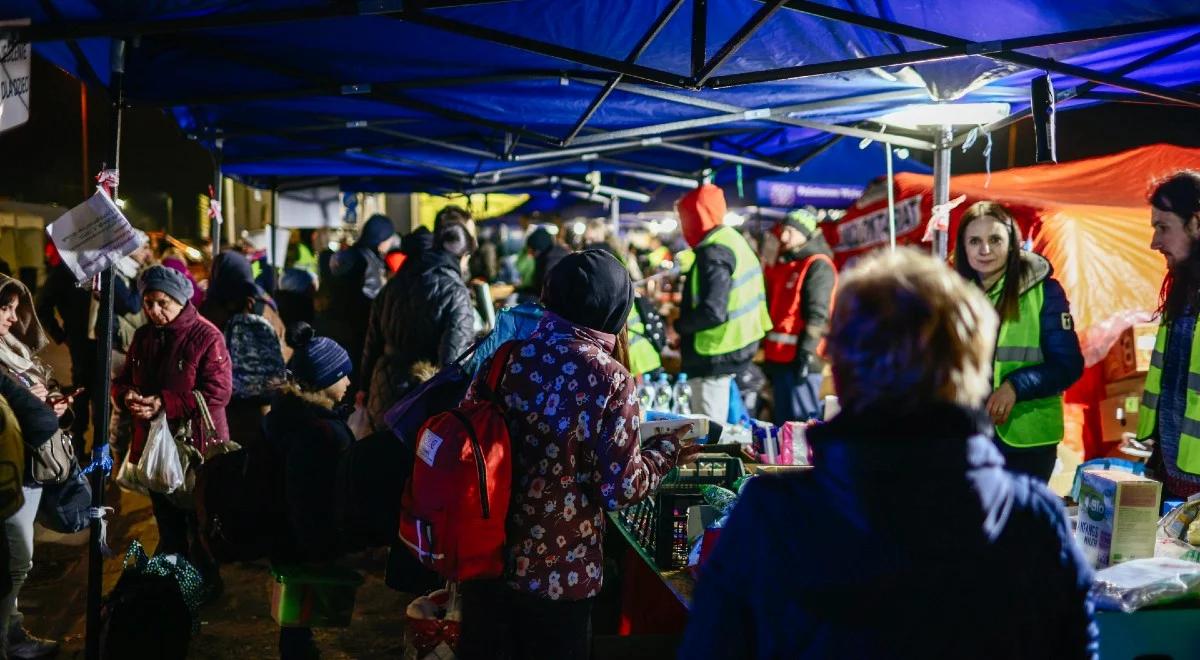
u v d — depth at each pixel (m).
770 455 4.07
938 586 1.37
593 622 4.21
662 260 13.45
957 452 1.36
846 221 8.09
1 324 4.01
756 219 11.90
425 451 2.65
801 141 6.90
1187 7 3.30
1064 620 1.47
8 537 3.79
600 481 2.67
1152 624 2.31
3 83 2.98
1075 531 2.83
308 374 3.62
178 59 4.19
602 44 4.07
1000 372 3.78
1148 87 3.69
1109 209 5.84
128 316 7.05
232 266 5.93
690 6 3.63
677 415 4.24
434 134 6.75
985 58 3.80
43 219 18.92
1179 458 3.20
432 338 5.21
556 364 2.69
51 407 3.90
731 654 1.50
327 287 6.94
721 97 4.76
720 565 1.52
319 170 8.38
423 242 5.47
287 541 3.66
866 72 4.16
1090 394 5.75
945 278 1.42
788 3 3.33
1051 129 3.74
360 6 2.96
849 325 1.42
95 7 3.03
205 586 4.35
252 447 3.68
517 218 13.56
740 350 6.25
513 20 3.75
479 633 2.72
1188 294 3.20
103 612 3.78
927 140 5.26
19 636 4.21
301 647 3.77
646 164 8.46
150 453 4.34
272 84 4.65
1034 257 3.77
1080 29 3.53
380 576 5.41
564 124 5.75
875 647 1.38
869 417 1.39
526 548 2.68
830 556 1.40
